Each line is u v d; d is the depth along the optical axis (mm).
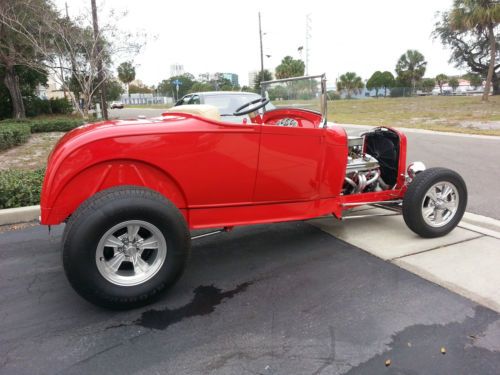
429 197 3922
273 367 2289
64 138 3242
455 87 71312
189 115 3223
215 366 2311
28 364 2355
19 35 12422
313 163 3566
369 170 4348
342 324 2672
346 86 55344
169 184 3117
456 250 3744
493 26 26578
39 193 5332
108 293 2729
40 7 9984
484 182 6254
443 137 11812
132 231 2785
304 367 2283
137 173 3000
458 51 36438
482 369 2236
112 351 2459
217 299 3037
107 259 2848
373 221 4641
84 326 2721
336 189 3826
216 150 3135
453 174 3932
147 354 2426
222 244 4094
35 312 2904
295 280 3297
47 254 3947
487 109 22156
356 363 2303
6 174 6004
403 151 4266
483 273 3281
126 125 3000
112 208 2627
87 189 2918
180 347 2482
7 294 3166
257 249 3951
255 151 3273
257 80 38250
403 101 34312
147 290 2832
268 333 2598
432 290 3057
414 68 62281
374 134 4516
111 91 33062
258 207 3492
